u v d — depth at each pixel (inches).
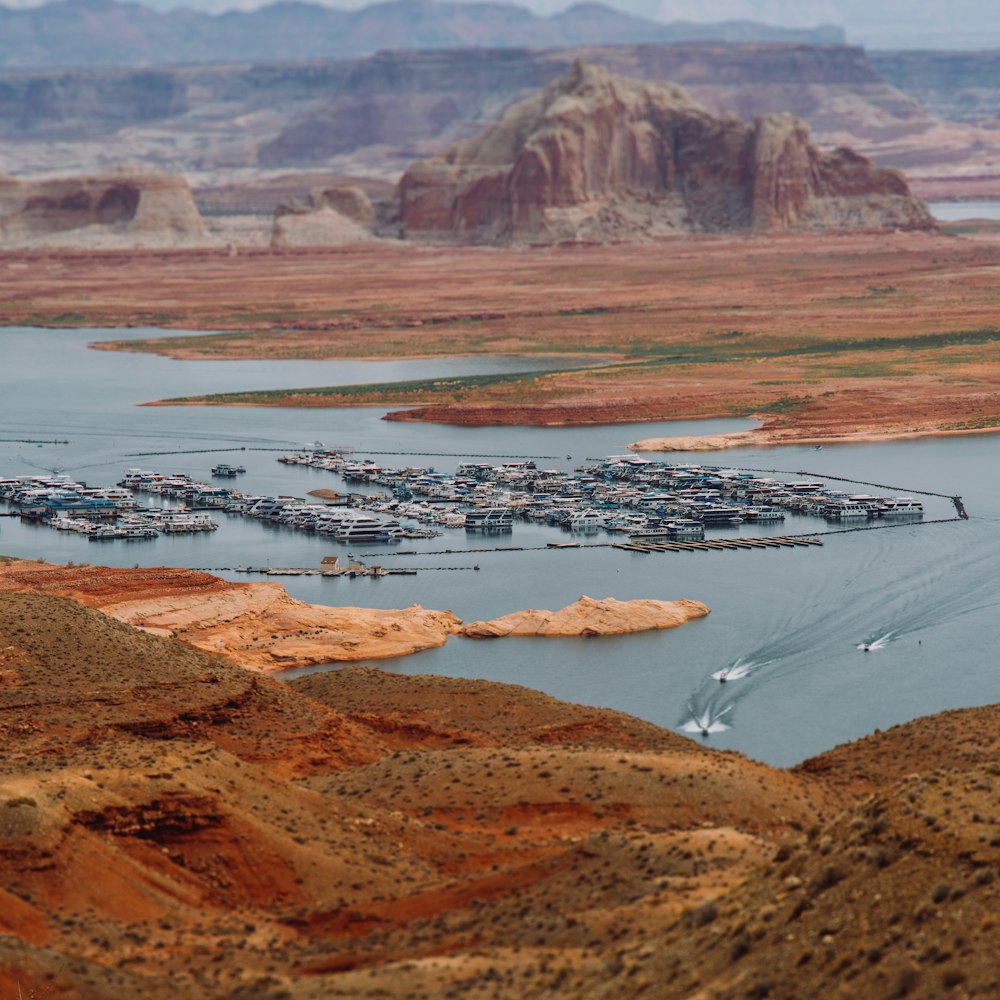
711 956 2910.9
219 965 3462.1
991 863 2893.7
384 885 4099.4
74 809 4065.0
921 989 2541.8
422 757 5182.1
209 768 4434.1
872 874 2962.6
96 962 3435.0
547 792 4793.3
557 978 3075.8
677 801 4712.1
